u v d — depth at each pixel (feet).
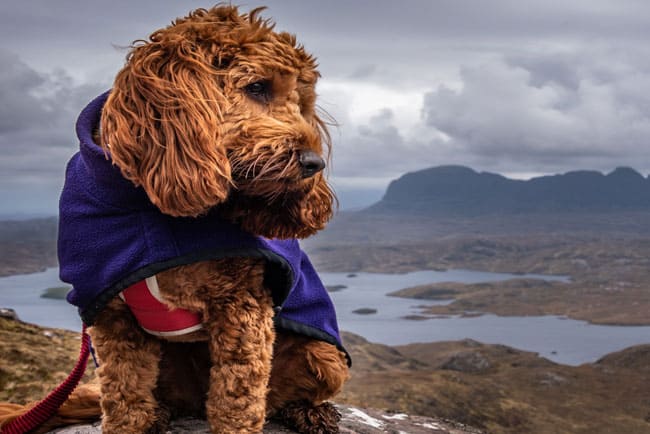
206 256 3.23
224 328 3.34
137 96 3.01
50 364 8.86
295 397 4.02
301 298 3.89
